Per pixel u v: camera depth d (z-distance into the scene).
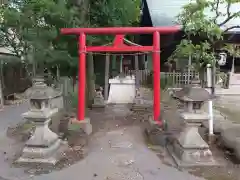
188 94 5.12
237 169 4.87
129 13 9.58
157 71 7.00
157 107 7.01
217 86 14.04
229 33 8.74
